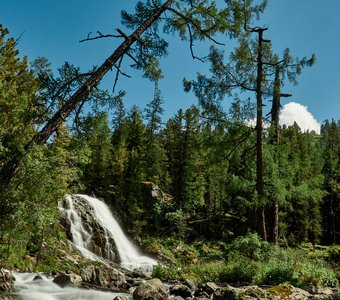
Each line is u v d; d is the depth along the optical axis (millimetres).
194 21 12852
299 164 20016
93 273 14414
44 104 10883
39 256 19703
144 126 60750
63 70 10859
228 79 19703
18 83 13945
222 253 17031
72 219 34500
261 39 19922
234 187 19391
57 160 10758
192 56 13328
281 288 10570
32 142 10195
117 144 57438
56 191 10914
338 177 62312
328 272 13789
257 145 19219
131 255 36844
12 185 10133
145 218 47938
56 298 11438
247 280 14188
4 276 12328
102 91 11156
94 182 48688
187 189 50344
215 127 19719
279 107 20094
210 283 13062
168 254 37469
